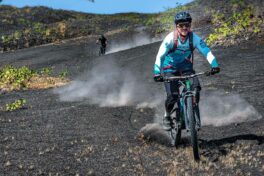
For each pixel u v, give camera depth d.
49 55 34.28
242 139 7.38
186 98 6.55
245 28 19.55
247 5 28.27
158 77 6.64
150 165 6.43
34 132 8.33
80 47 39.09
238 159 6.55
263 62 13.73
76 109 10.62
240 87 11.05
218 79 12.20
